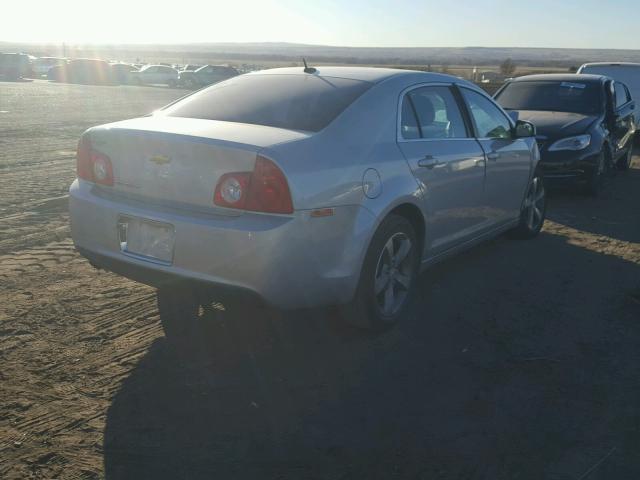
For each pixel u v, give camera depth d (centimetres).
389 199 398
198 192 355
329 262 366
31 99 2672
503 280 548
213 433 310
